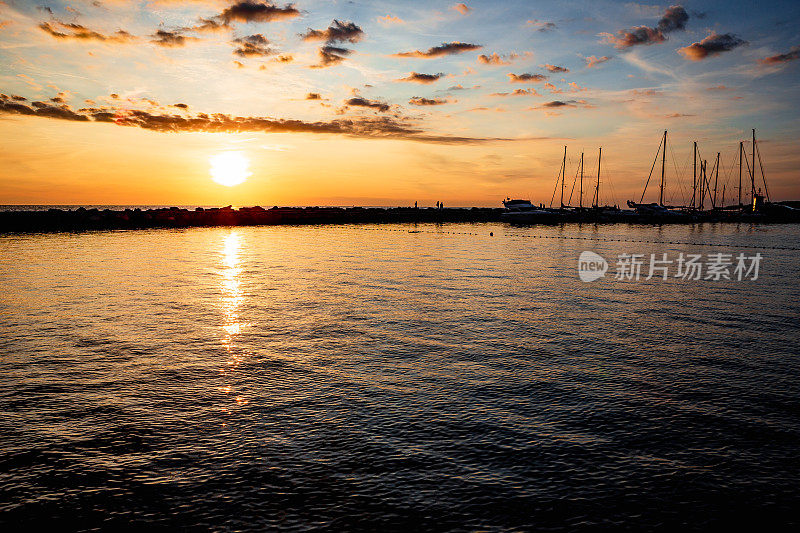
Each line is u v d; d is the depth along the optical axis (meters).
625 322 16.78
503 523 6.16
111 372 11.23
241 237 57.31
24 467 7.29
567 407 9.58
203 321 16.19
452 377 11.18
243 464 7.44
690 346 13.85
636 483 7.04
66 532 5.95
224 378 10.95
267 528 6.04
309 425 8.71
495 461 7.59
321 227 85.06
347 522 6.15
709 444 8.16
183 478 7.06
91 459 7.53
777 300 21.23
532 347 13.63
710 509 6.47
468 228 91.56
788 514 6.38
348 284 24.34
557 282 26.09
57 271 26.94
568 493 6.79
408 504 6.51
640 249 49.28
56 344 13.34
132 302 19.05
